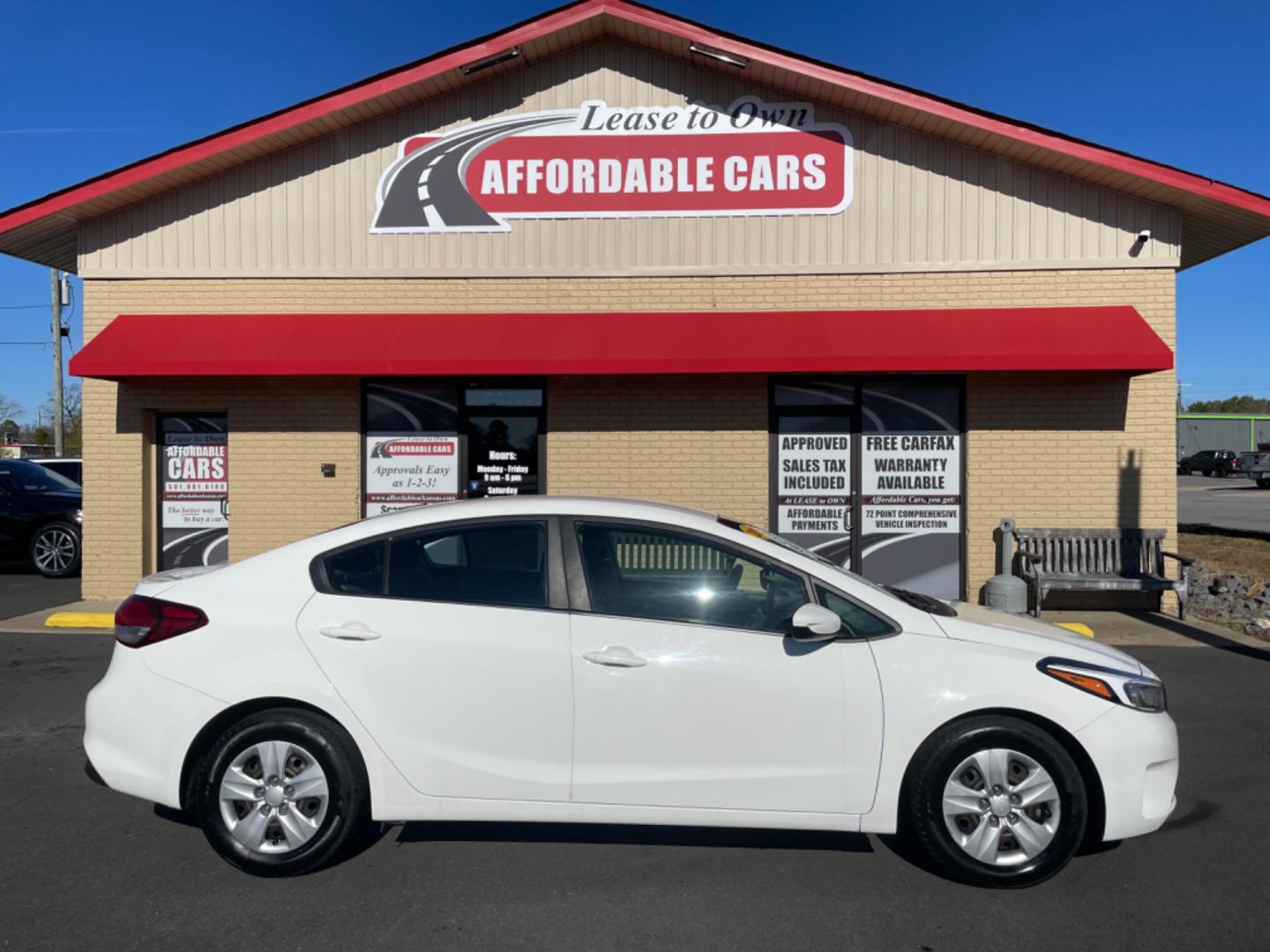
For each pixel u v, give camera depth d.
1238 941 3.42
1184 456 61.38
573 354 9.48
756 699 3.82
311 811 3.92
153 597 4.10
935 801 3.80
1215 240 11.03
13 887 3.85
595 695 3.83
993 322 9.85
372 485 10.61
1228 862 4.10
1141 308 10.07
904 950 3.36
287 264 10.55
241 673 3.90
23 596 11.30
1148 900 3.74
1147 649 8.44
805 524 10.41
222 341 9.95
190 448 10.83
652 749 3.83
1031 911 3.64
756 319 10.13
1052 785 3.79
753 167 10.37
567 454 10.44
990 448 10.21
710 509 10.38
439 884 3.88
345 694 3.87
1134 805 3.80
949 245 10.25
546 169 10.48
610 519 4.12
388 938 3.44
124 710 3.97
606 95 10.45
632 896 3.77
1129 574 9.94
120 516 10.64
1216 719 6.27
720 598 4.03
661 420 10.41
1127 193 10.05
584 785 3.85
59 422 34.78
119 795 4.91
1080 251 10.13
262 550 10.59
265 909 3.66
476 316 10.40
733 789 3.82
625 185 10.45
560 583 4.00
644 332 9.91
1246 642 8.68
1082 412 10.13
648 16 9.76
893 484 10.36
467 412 10.54
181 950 3.35
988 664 3.83
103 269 10.56
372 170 10.52
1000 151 10.06
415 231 10.52
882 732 3.80
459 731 3.88
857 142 10.30
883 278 10.31
